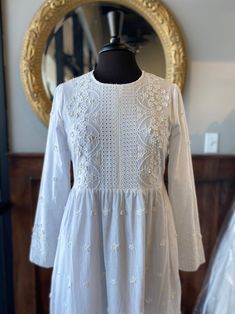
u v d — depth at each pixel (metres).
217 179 1.31
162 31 1.19
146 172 0.77
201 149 1.31
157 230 0.81
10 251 1.35
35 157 1.27
